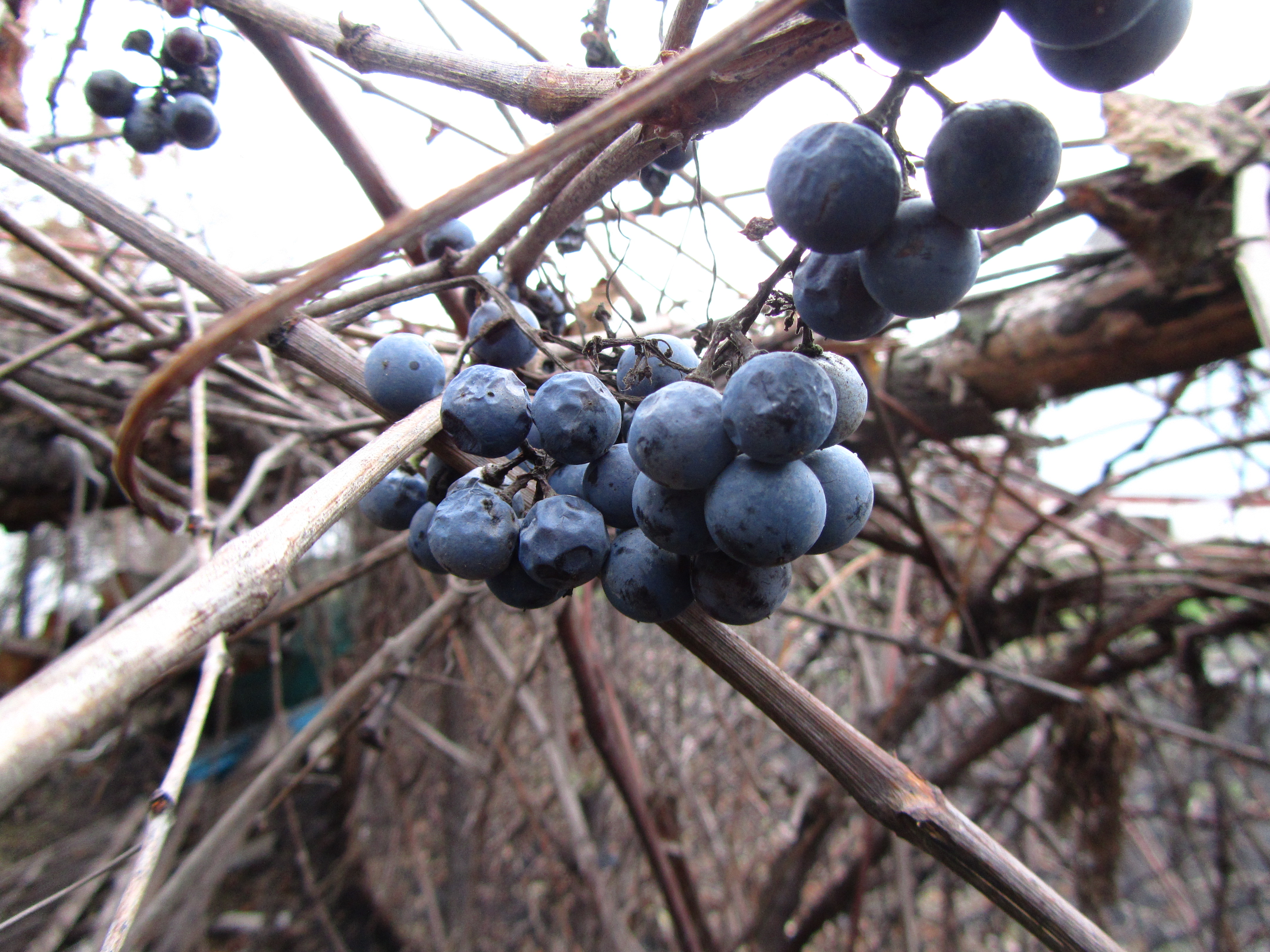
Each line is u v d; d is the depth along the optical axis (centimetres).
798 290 13
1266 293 27
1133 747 47
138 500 13
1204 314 36
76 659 8
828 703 73
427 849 83
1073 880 58
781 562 12
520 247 20
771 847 74
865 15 10
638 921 66
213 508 54
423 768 71
